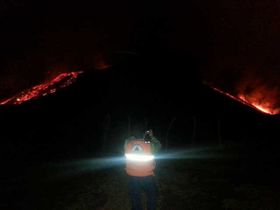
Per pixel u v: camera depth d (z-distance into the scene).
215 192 8.88
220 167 11.61
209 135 18.03
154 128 18.28
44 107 22.02
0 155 13.37
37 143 15.40
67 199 8.41
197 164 12.09
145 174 6.32
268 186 9.43
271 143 16.17
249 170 11.23
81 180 9.95
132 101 22.53
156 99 23.30
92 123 18.69
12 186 9.59
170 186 9.33
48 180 10.11
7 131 17.33
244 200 8.23
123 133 17.06
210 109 22.92
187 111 21.78
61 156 13.32
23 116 20.31
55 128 17.89
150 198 6.40
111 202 8.02
